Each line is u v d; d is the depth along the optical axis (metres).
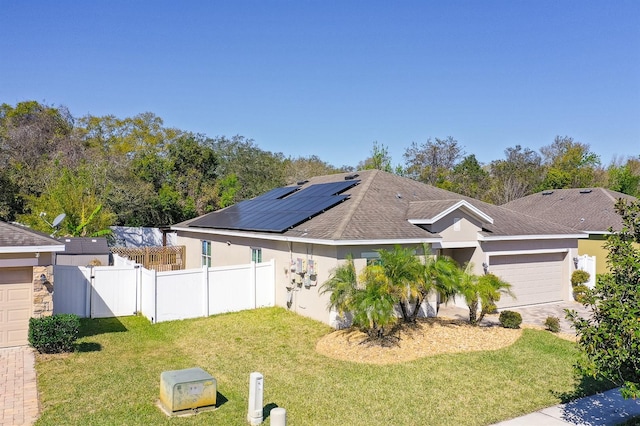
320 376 11.16
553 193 32.31
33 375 10.59
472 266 15.94
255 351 13.05
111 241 31.34
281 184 49.94
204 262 25.19
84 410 8.79
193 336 14.48
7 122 42.84
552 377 11.33
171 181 41.84
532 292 20.56
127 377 10.66
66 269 16.22
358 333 14.36
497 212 21.77
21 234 12.84
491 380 11.05
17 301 12.77
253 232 19.41
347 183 21.78
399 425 8.72
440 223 17.58
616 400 10.12
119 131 57.44
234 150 52.59
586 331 7.86
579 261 22.42
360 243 15.12
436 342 13.66
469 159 53.28
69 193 27.41
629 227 8.24
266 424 8.53
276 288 18.64
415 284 13.55
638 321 7.07
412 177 51.91
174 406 8.68
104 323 15.91
